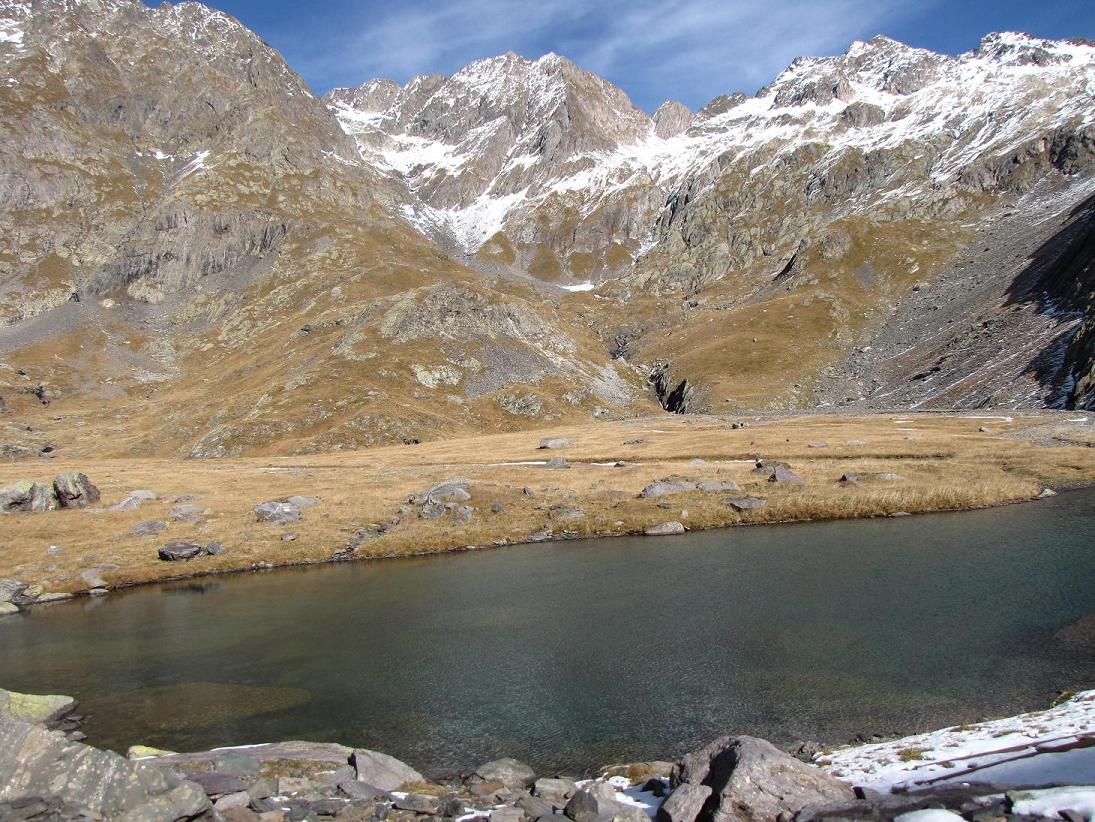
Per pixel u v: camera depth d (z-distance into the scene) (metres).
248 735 24.73
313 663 32.22
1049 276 194.88
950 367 180.62
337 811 15.93
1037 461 76.06
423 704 26.50
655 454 100.50
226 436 156.00
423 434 160.00
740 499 63.47
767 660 28.22
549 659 30.48
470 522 62.84
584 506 65.69
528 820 15.48
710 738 22.17
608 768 20.34
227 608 43.50
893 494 62.31
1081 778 13.73
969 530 51.25
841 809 13.22
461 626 36.50
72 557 55.22
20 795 13.77
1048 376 139.88
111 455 160.75
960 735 19.05
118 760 14.66
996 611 32.16
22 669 33.62
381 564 54.06
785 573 42.31
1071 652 26.67
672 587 41.03
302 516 66.44
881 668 26.39
